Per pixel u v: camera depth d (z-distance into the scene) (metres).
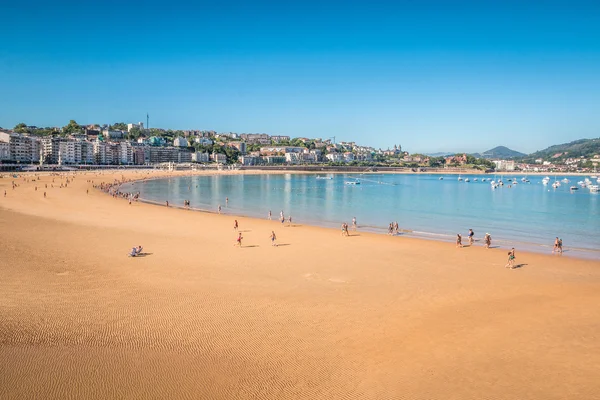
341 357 20.97
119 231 55.12
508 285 33.91
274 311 26.95
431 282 34.38
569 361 20.64
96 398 16.84
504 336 23.53
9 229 52.25
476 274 37.19
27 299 27.23
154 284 31.89
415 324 25.28
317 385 18.44
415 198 135.12
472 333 23.94
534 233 64.00
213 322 24.92
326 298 29.77
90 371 18.84
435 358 20.94
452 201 125.56
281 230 59.88
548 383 18.70
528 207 108.69
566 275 37.34
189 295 29.58
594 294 31.61
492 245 51.97
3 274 32.31
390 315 26.72
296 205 104.31
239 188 168.12
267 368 19.77
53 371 18.67
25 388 17.27
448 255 44.88
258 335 23.30
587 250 49.88
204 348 21.56
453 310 27.78
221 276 34.72
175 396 17.25
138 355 20.56
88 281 31.92
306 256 43.09
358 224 70.38
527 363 20.47
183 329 23.81
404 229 65.25
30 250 40.94
